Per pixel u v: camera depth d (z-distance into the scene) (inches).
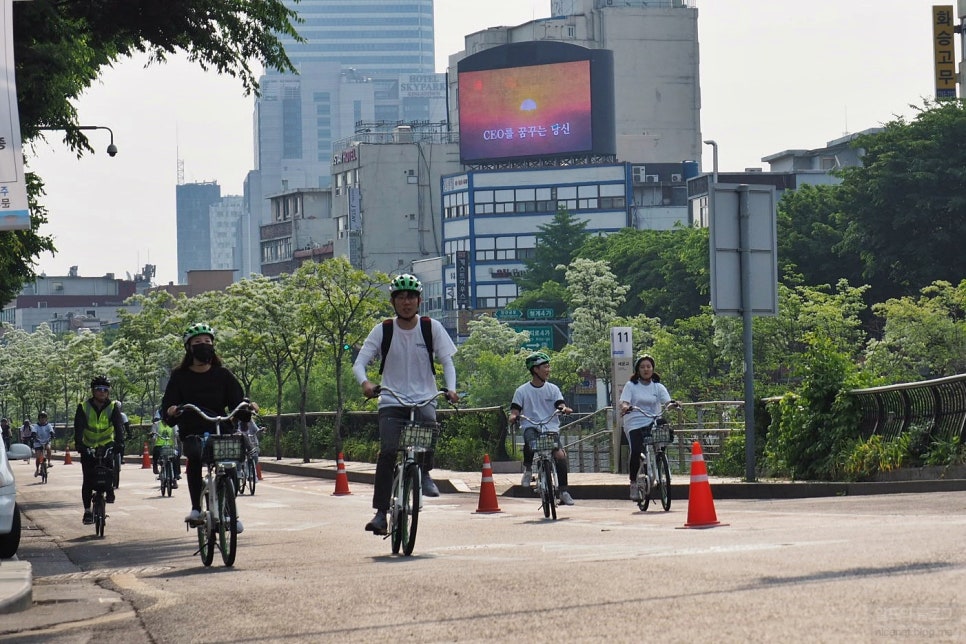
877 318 3161.9
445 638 272.2
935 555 352.2
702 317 2979.8
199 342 495.2
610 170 5920.3
